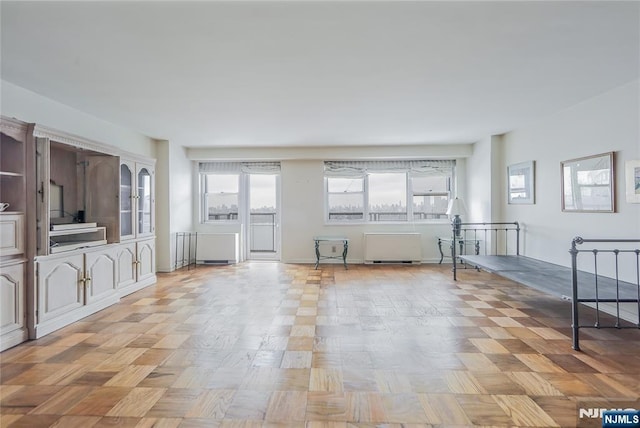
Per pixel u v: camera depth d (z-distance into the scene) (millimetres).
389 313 3527
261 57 2602
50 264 2998
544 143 4496
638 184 3143
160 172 5773
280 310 3639
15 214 2738
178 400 1952
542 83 3213
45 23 2104
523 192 4961
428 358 2488
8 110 3111
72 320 3236
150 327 3127
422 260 6695
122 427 1716
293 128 4918
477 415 1812
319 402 1937
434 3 1925
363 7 1958
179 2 1893
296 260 6684
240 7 1948
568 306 3746
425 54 2572
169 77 2982
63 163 3715
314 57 2607
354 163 6707
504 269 3953
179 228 6188
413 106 3895
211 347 2682
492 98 3643
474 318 3359
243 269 6031
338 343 2762
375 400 1957
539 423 1744
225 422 1760
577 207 3912
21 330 2777
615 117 3377
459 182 6598
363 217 6797
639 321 2727
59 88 3248
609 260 3484
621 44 2428
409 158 6523
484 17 2070
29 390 2057
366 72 2902
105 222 3941
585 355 2521
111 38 2299
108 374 2252
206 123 4609
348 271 5832
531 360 2445
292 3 1913
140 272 4523
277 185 7000
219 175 6949
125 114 4152
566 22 2129
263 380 2176
